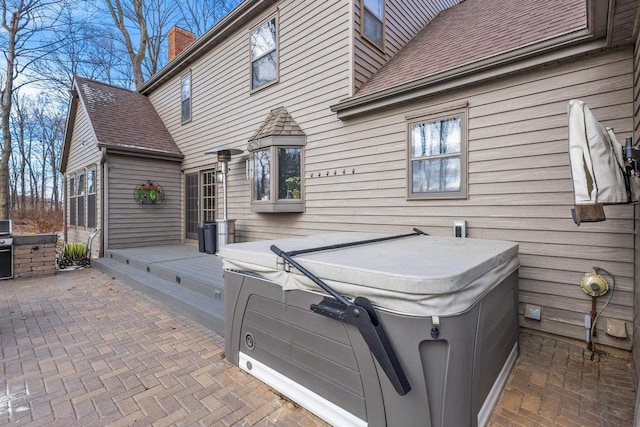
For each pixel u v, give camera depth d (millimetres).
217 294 3943
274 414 2043
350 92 4770
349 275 1720
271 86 6098
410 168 4133
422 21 6414
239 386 2350
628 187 2027
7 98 12195
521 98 3260
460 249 2428
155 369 2604
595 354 2777
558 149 3057
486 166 3490
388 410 1653
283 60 5859
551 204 3094
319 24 5227
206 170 7727
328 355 1901
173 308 4105
